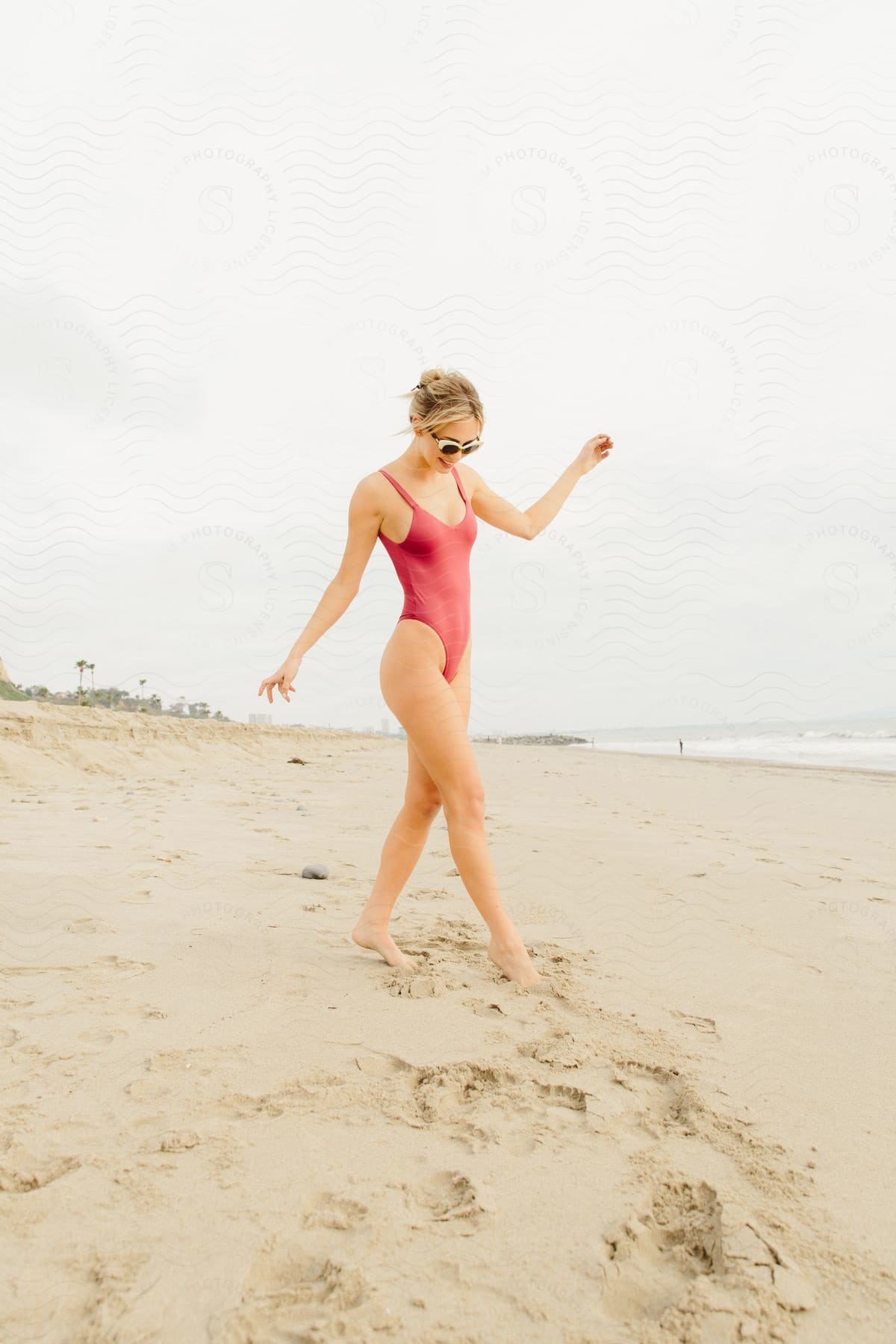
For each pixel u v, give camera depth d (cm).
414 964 278
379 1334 117
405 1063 202
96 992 241
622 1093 192
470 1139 171
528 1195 152
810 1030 236
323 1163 160
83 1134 167
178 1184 151
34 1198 146
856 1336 120
